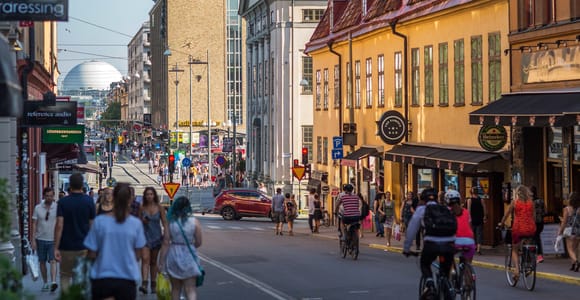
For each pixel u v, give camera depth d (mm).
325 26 80375
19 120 38500
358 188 66438
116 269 15117
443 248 20969
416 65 55219
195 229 20234
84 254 22297
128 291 15156
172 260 20141
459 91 48312
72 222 22219
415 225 21406
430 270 21422
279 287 29469
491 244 43000
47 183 65688
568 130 37000
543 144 39500
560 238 31391
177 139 161750
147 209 25734
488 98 44500
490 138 40938
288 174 107062
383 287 28484
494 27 43750
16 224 33625
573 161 36719
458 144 48344
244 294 27672
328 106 78125
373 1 67000
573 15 36438
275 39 109938
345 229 40125
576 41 36281
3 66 13492
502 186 42875
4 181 12078
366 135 66250
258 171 123438
